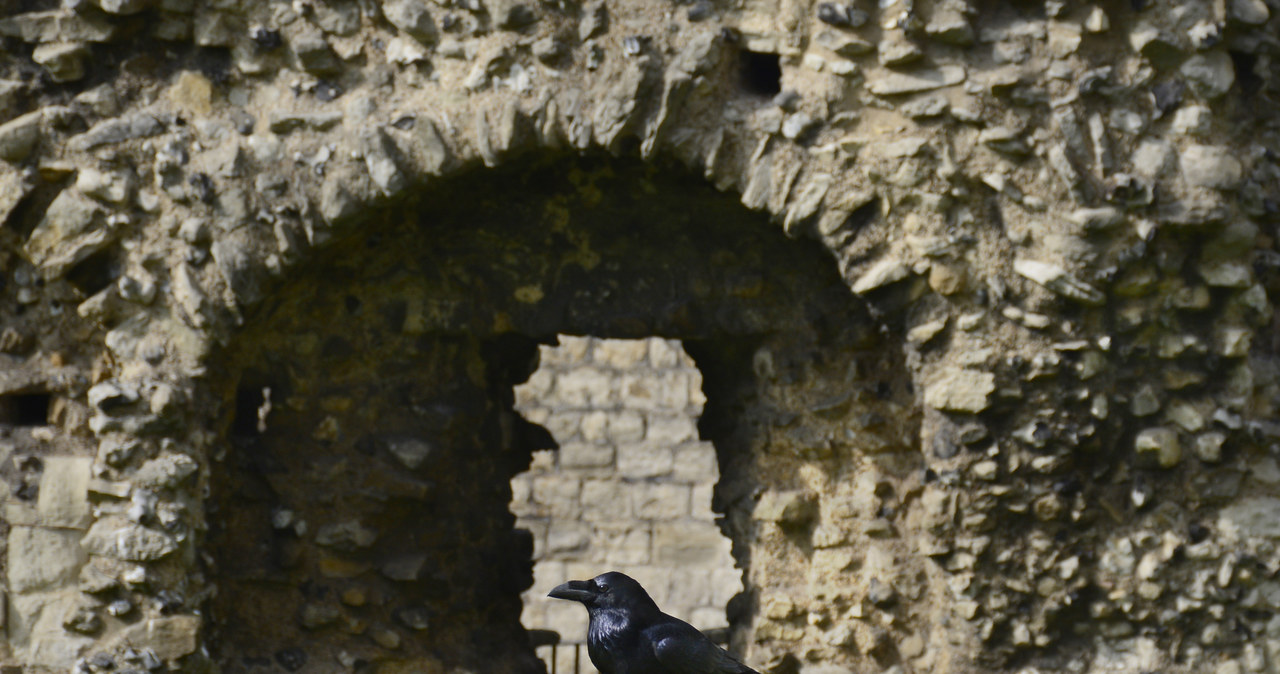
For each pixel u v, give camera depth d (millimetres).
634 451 22922
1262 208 13172
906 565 13969
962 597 13391
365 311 14531
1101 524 13305
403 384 14719
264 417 14641
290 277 13828
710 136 13039
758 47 12984
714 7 12984
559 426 22969
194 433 13484
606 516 22875
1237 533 13219
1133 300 12977
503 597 15453
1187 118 12836
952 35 12695
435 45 13188
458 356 14898
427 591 14711
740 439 14891
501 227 14398
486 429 15195
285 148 13344
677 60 12883
